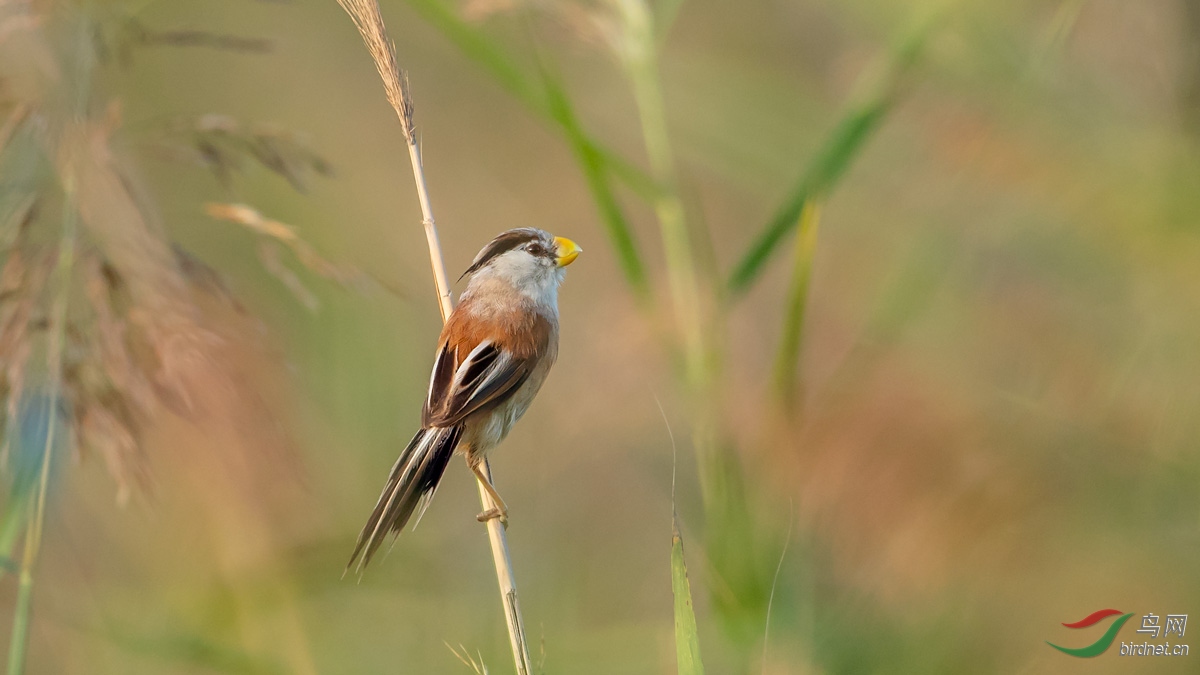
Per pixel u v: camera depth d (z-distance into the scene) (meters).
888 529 8.96
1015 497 9.14
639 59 9.88
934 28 9.40
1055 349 10.67
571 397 12.02
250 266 12.10
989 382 10.36
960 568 9.12
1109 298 11.20
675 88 13.77
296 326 11.98
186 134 8.47
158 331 7.84
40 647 9.44
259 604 9.25
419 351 12.62
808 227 8.77
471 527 11.45
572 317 13.73
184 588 9.29
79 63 8.35
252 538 9.20
